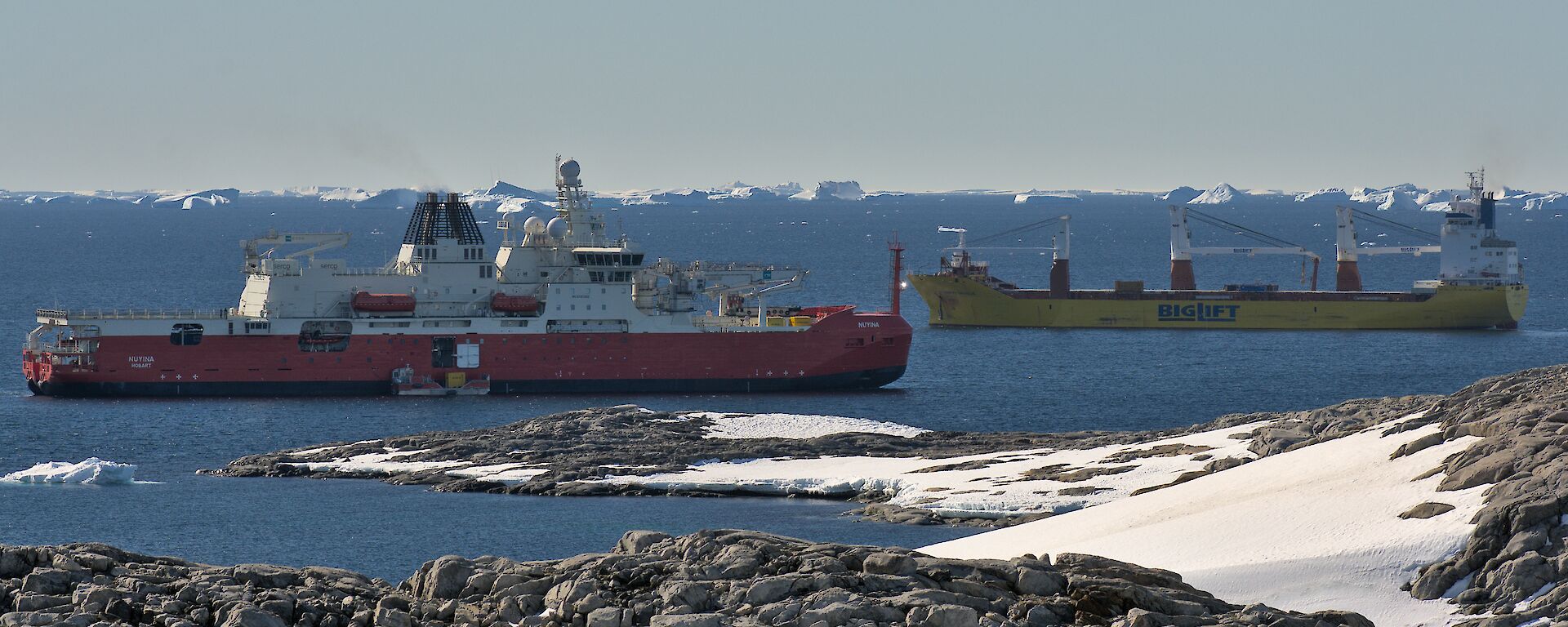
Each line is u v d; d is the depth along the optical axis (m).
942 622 164.25
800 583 174.12
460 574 184.62
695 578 178.38
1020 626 167.50
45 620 167.75
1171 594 180.12
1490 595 194.38
